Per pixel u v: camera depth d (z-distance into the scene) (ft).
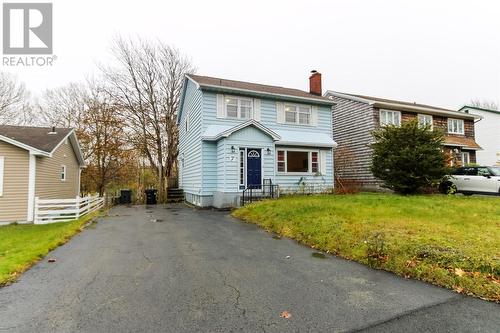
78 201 39.58
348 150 69.41
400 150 45.98
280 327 9.71
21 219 39.06
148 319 10.33
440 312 10.73
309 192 52.24
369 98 66.95
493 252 15.08
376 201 35.24
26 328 9.78
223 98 51.42
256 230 28.30
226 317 10.45
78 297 12.39
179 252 20.12
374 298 12.11
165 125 85.25
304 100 57.16
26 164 40.24
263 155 47.70
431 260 15.16
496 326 9.64
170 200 68.28
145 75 82.38
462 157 73.41
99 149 78.54
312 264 17.11
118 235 26.50
